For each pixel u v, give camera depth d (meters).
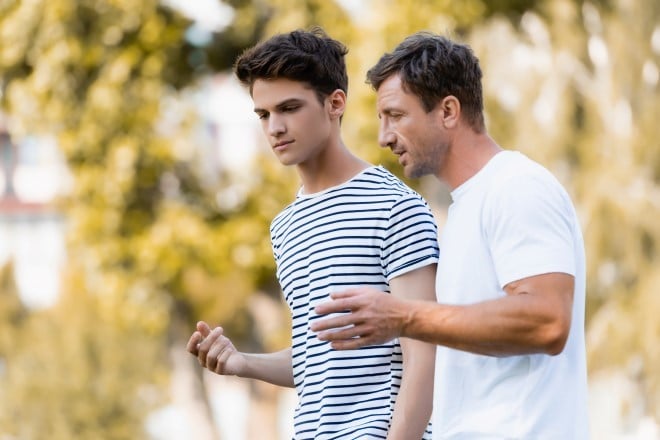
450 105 3.97
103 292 17.05
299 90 4.55
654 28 16.12
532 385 3.81
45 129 16.28
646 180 16.28
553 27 15.99
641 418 16.80
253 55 4.57
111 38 16.12
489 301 3.69
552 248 3.71
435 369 4.04
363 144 14.99
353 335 3.73
